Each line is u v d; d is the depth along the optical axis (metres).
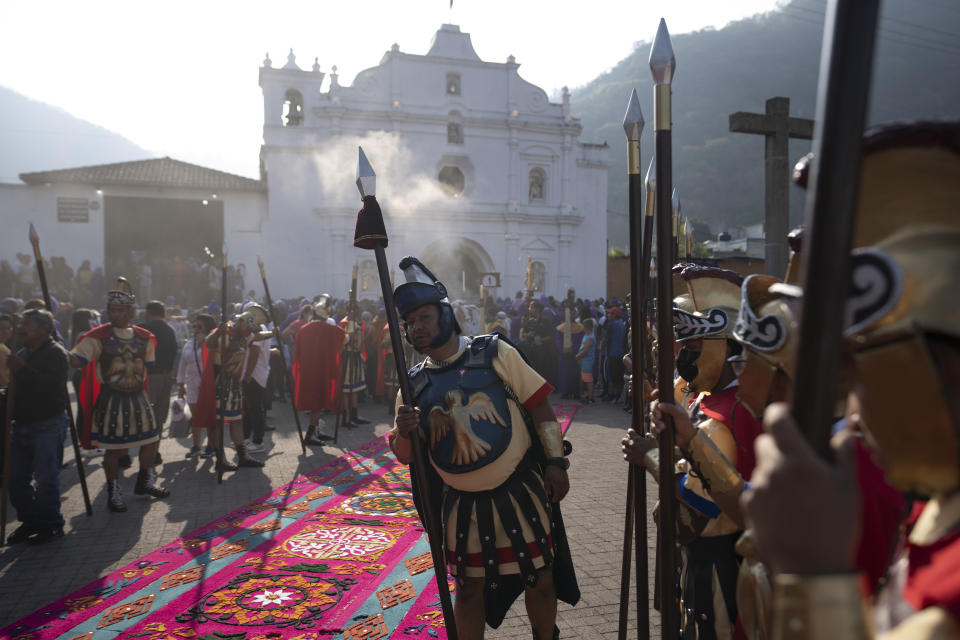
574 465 6.98
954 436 0.65
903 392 0.66
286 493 6.03
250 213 26.83
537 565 2.51
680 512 1.93
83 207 25.02
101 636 3.34
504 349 2.63
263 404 7.89
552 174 30.20
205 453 7.64
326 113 27.00
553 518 2.70
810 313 0.56
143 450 5.90
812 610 0.57
